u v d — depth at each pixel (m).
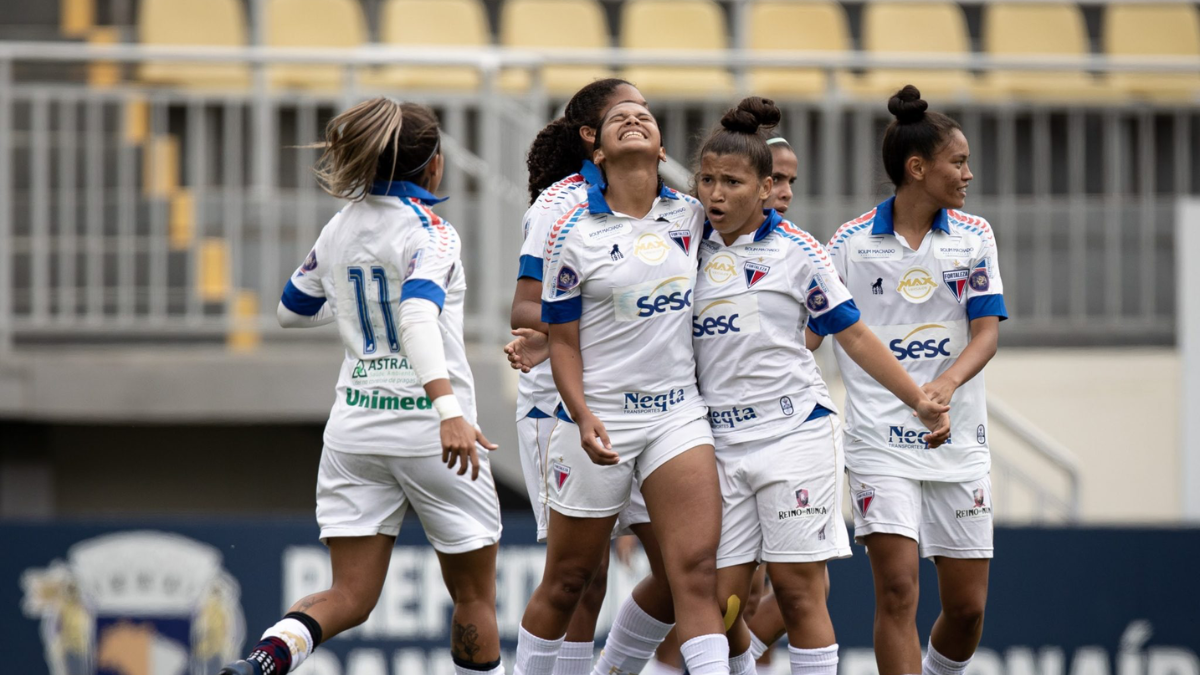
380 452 12.93
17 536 22.39
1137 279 29.64
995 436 28.06
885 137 13.82
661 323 12.43
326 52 24.78
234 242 25.56
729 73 30.92
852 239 13.94
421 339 12.29
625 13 32.72
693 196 13.56
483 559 13.52
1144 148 29.25
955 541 13.90
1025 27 33.25
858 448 13.87
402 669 22.45
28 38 31.33
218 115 28.64
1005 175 28.98
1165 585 23.47
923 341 13.75
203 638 22.36
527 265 13.30
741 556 12.91
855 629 22.94
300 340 25.98
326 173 13.28
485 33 32.81
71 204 25.80
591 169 13.77
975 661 23.36
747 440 12.76
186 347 26.25
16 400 24.80
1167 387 28.48
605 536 13.01
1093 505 28.33
